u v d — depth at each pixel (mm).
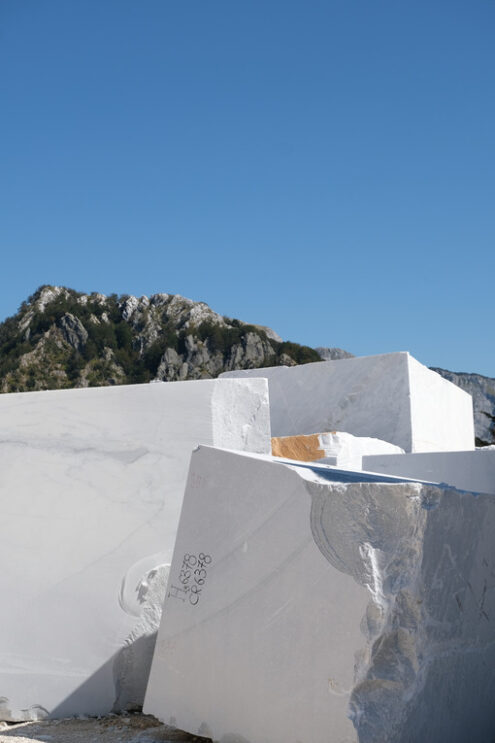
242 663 3168
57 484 4281
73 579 4176
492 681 3791
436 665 3223
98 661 4102
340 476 3531
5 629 4133
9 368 73188
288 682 3045
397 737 2959
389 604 2951
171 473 4270
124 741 3469
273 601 3141
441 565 3242
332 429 9977
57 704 4051
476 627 3594
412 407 9656
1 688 4070
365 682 2902
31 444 4328
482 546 3643
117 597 4156
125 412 4340
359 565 2980
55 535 4227
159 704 3361
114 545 4203
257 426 4453
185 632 3350
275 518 3199
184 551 3420
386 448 8992
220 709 3197
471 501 3488
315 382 10250
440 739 3307
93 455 4301
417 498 3037
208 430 4309
